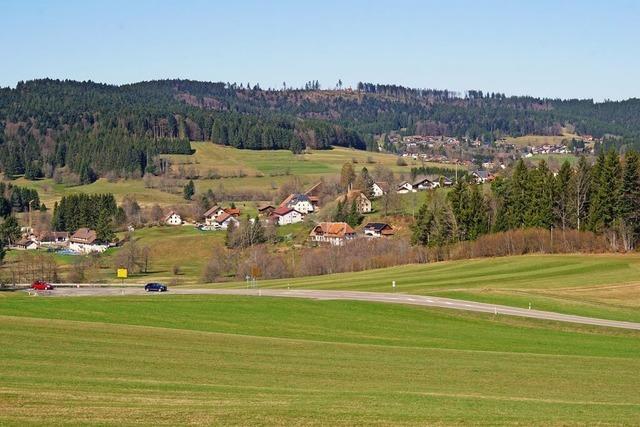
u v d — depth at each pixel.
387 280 128.00
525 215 158.00
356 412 35.00
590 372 52.94
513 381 48.38
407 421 33.41
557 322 81.56
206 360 51.44
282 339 65.00
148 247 199.12
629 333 77.38
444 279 125.38
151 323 73.31
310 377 46.88
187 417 32.84
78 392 38.06
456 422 33.56
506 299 95.56
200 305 85.06
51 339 56.75
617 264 130.00
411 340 70.69
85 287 125.56
